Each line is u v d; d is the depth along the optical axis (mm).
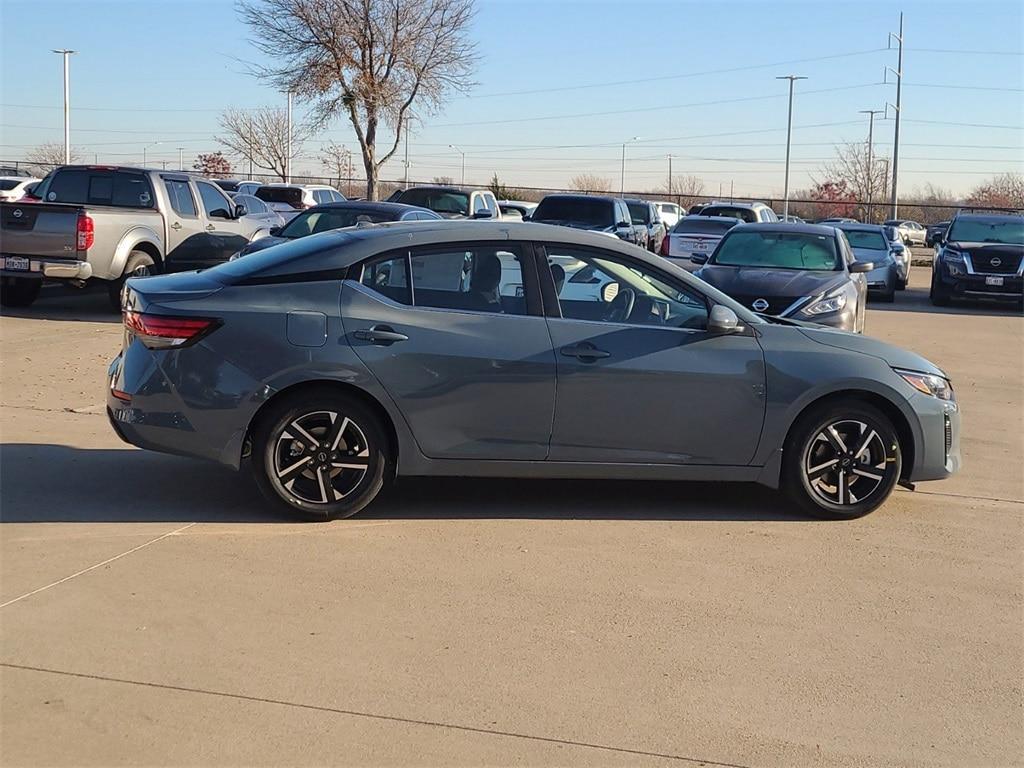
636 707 3945
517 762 3543
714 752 3656
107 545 5422
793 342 6152
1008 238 21312
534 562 5395
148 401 5688
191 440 5684
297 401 5695
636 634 4582
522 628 4594
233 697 3906
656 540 5816
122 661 4160
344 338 5672
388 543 5598
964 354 13883
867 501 6246
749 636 4605
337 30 33500
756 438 6082
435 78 35156
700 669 4277
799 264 12375
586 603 4895
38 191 14930
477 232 5957
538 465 5922
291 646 4340
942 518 6426
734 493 6785
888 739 3791
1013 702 4098
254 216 17531
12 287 14680
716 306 6043
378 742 3635
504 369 5785
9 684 3953
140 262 14234
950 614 4934
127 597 4766
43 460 6945
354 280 5797
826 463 6207
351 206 14773
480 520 6043
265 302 5691
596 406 5887
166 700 3873
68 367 10312
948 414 6312
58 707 3801
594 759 3578
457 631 4539
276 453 5738
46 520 5773
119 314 14531
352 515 5996
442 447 5820
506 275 5938
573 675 4180
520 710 3889
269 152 61375
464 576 5164
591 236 6090
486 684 4078
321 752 3561
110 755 3512
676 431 5996
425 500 6387
